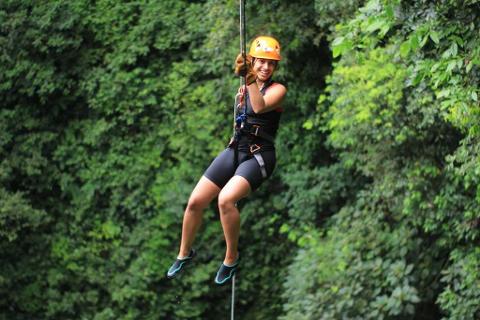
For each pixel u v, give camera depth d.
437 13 21.61
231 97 36.22
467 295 26.67
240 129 15.89
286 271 37.47
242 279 38.00
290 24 34.59
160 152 37.62
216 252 37.62
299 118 36.94
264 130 15.91
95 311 38.22
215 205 37.50
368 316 28.64
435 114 26.34
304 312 30.58
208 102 36.72
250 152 15.89
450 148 27.61
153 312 37.44
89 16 37.50
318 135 36.75
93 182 38.16
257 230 37.56
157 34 37.69
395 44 25.62
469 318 26.45
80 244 38.41
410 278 28.88
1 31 37.41
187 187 36.56
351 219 31.97
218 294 38.19
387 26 20.03
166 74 37.97
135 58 37.34
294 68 36.28
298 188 35.25
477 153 23.38
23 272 38.09
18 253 38.16
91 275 37.84
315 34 35.06
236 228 15.70
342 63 29.16
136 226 37.94
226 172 16.03
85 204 38.12
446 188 26.89
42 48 37.12
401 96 26.48
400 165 28.83
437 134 27.44
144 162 37.66
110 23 37.72
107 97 37.38
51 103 38.66
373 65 27.09
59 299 38.19
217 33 34.88
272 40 15.82
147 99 37.50
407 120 27.30
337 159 36.66
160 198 36.91
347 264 30.22
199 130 36.66
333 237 31.84
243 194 15.64
